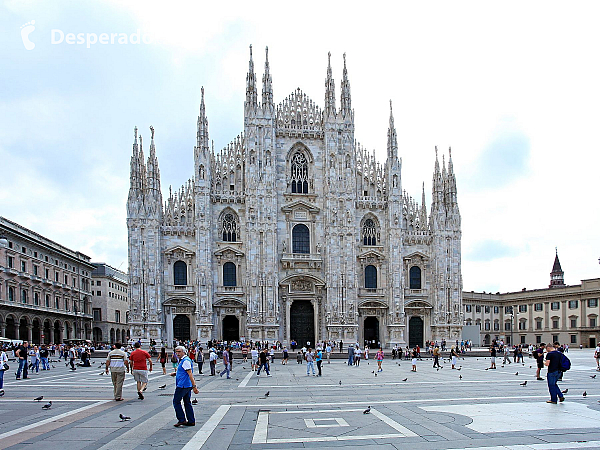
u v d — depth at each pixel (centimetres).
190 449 1641
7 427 1986
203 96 8856
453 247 9331
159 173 8781
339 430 1906
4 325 9538
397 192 9231
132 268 8462
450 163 9519
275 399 2830
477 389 3253
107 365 2767
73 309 12925
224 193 8956
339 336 8800
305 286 8988
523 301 14625
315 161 9331
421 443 1691
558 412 2252
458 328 9188
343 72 9425
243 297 8806
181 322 8744
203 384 3850
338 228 9025
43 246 11175
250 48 9150
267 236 8806
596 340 12419
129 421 2112
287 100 9425
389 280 9112
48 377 4381
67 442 1736
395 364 6366
